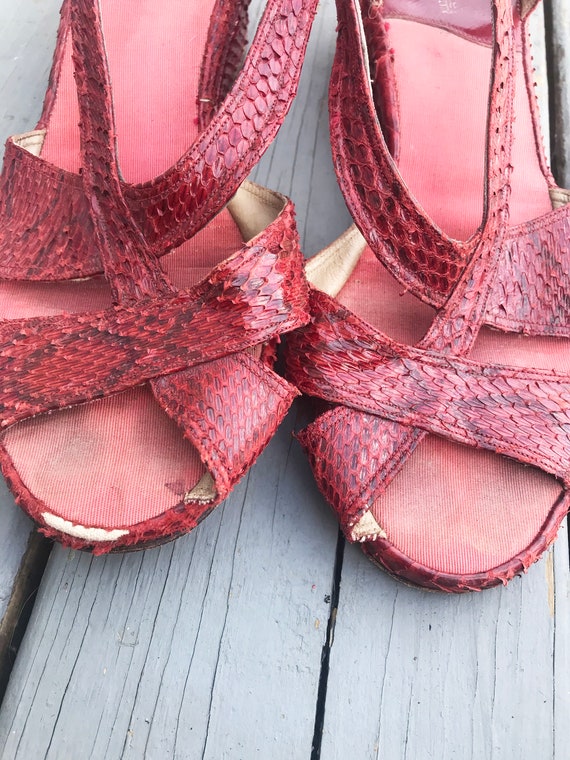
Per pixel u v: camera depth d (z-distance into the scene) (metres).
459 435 0.19
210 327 0.18
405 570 0.18
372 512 0.19
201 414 0.18
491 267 0.21
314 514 0.21
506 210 0.21
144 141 0.25
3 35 0.33
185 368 0.18
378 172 0.20
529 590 0.20
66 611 0.20
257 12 0.32
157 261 0.20
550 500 0.19
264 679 0.19
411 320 0.22
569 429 0.19
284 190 0.28
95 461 0.18
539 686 0.19
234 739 0.19
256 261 0.19
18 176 0.22
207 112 0.26
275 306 0.19
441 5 0.28
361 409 0.19
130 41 0.27
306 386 0.19
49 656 0.19
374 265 0.24
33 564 0.22
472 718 0.19
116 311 0.19
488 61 0.28
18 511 0.21
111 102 0.20
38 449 0.19
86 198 0.21
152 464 0.18
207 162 0.19
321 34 0.32
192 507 0.18
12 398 0.18
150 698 0.19
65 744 0.19
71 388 0.18
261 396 0.18
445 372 0.19
